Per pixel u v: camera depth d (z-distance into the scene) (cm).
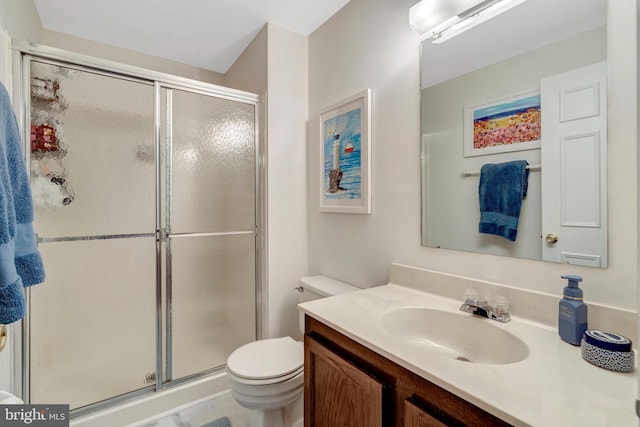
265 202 197
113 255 163
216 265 192
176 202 178
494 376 66
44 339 148
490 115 107
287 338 158
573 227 88
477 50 111
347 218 173
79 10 180
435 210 125
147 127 168
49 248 148
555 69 91
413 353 76
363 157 158
